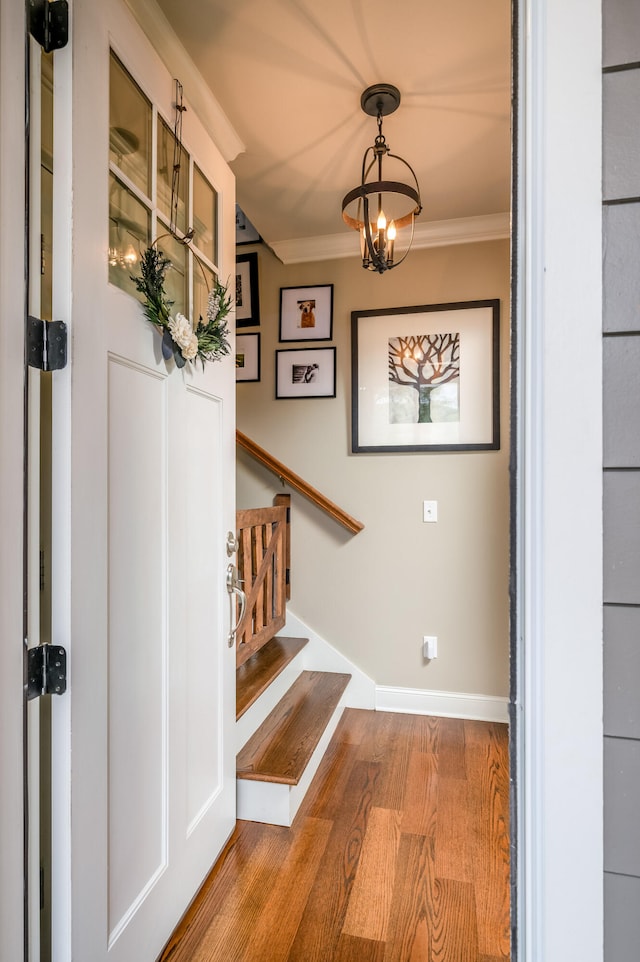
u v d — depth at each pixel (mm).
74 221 953
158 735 1262
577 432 665
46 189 1068
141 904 1173
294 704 2359
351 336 2783
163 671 1283
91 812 989
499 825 1767
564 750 667
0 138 846
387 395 2738
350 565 2779
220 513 1625
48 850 969
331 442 2816
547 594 673
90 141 997
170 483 1312
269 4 1424
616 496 661
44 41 938
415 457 2709
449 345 2664
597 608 664
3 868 841
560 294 666
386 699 2723
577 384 664
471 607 2637
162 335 1279
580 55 656
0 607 847
